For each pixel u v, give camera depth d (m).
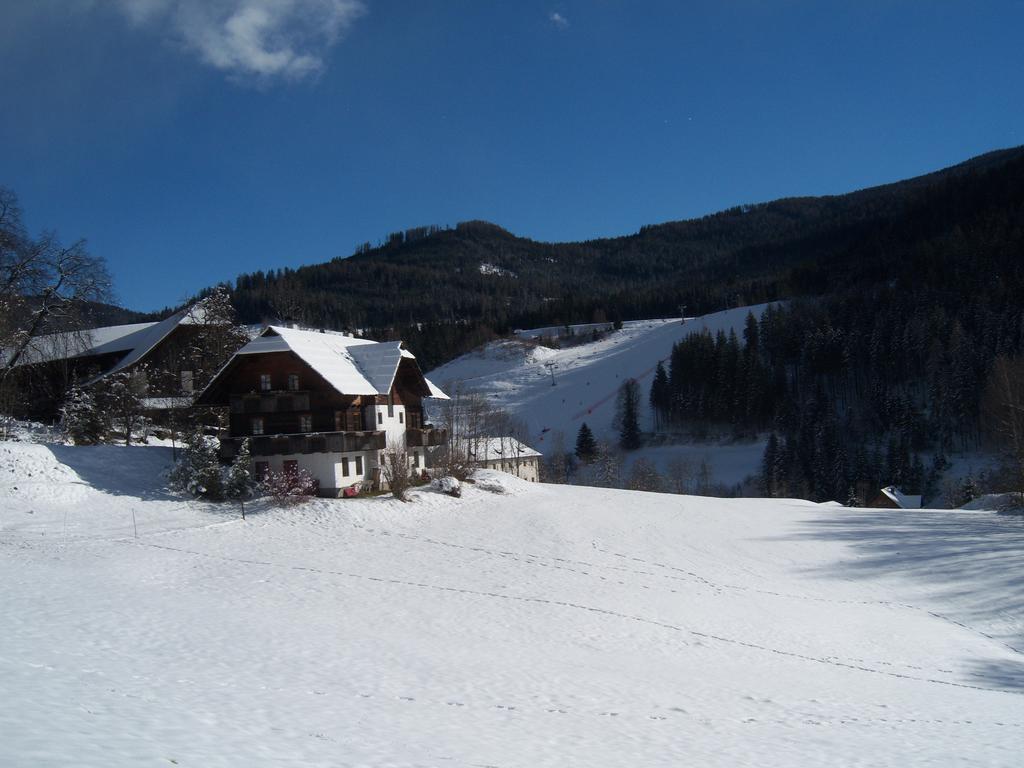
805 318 158.62
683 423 147.62
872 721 17.39
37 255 51.53
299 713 12.83
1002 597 33.47
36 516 36.97
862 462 107.50
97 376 61.34
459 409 106.31
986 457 105.06
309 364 47.38
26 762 7.55
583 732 14.20
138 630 18.58
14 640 15.85
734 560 40.34
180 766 8.53
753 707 17.86
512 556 37.25
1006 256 144.50
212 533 36.91
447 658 19.88
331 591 28.14
